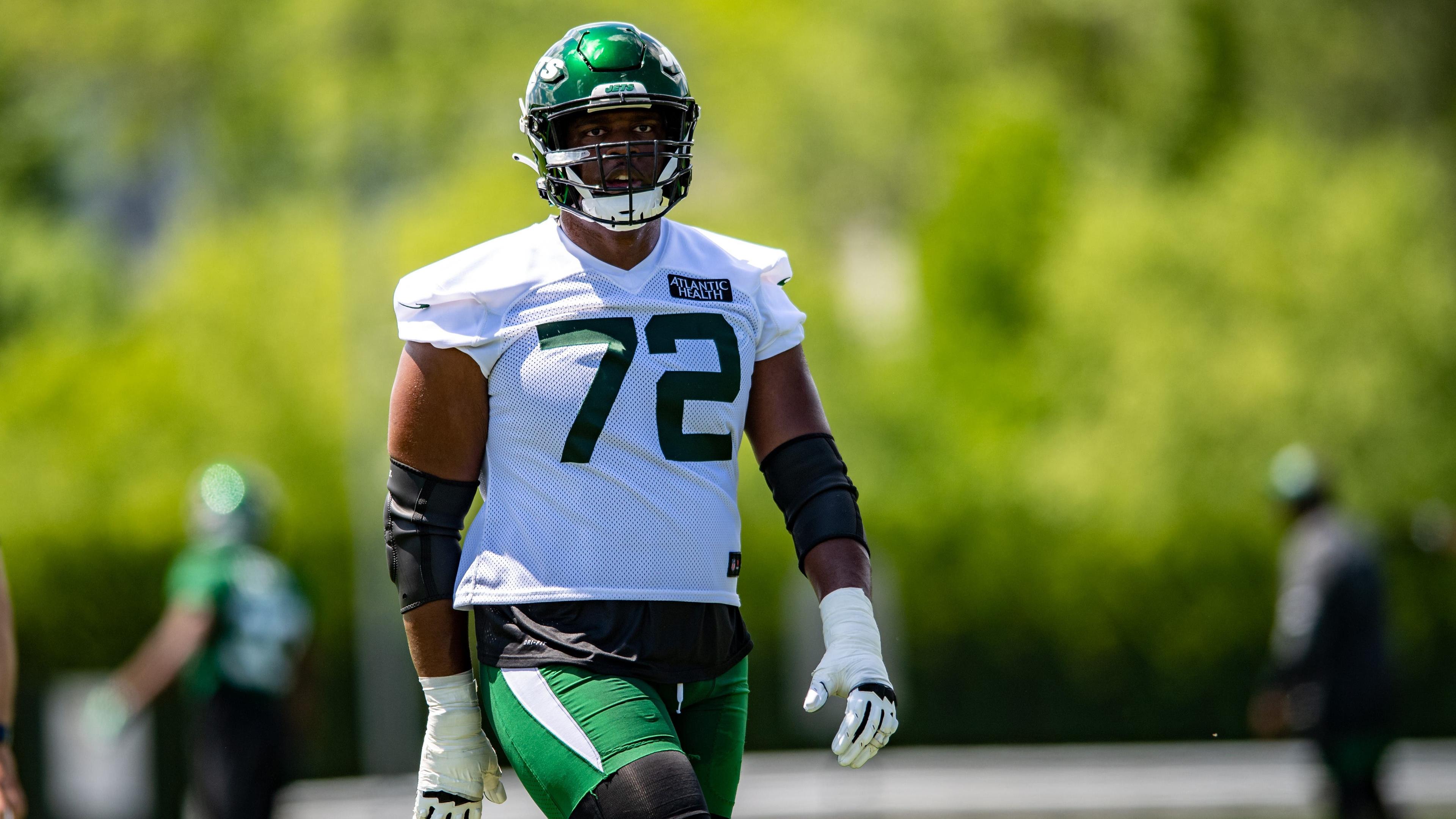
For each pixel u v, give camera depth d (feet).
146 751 118.93
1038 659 186.70
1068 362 201.36
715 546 33.42
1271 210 199.00
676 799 30.32
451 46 206.28
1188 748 171.94
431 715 33.94
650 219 33.24
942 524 188.14
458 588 33.71
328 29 205.26
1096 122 231.91
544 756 31.83
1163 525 185.57
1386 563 184.75
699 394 33.12
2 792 41.93
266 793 83.87
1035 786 139.03
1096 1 229.04
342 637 179.52
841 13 228.22
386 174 211.00
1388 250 194.39
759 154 217.97
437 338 32.81
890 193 227.40
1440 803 118.73
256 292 212.43
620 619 32.55
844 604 33.14
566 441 32.68
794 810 126.62
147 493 197.57
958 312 216.95
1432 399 192.85
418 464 33.47
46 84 233.35
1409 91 220.84
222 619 83.25
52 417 209.97
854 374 213.25
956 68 230.68
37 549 186.19
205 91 226.17
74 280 229.45
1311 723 91.30
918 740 186.19
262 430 205.77
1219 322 196.75
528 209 205.16
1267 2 223.92
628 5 214.69
